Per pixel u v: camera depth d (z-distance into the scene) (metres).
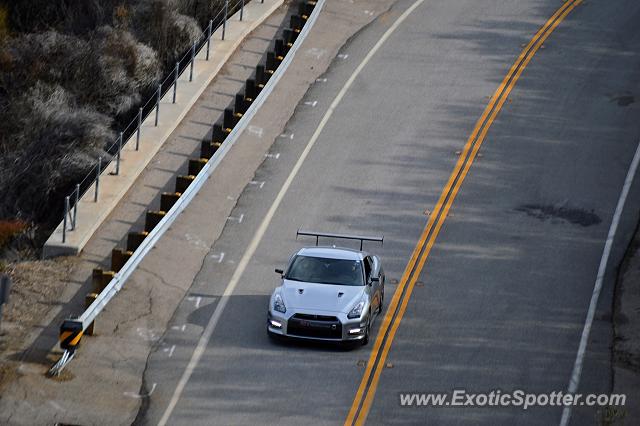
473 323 71.50
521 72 115.38
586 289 77.12
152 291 73.56
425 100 108.88
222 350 66.25
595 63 117.62
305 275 69.31
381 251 81.75
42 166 89.56
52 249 77.00
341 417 58.38
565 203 90.50
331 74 113.50
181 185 86.88
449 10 131.50
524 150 99.50
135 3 118.25
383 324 70.75
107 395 59.81
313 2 129.50
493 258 81.31
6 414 56.25
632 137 102.25
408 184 92.94
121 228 82.06
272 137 100.19
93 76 104.50
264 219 85.94
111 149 95.38
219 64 111.56
